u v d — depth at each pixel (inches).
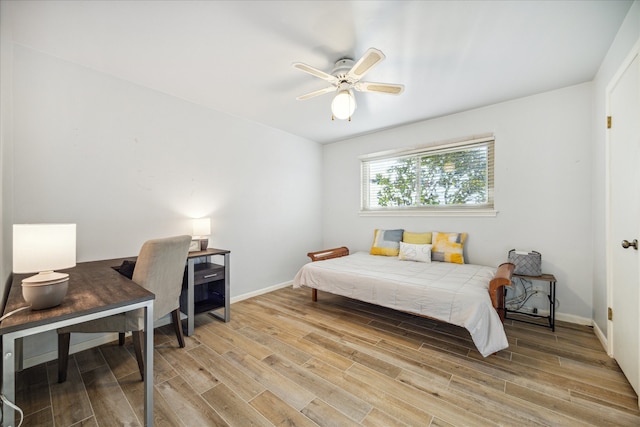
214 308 103.5
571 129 101.8
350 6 60.9
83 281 61.1
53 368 74.1
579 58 82.3
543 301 107.1
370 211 162.2
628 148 65.6
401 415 56.4
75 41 73.5
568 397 60.8
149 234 100.8
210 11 62.6
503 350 82.0
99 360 78.2
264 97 110.3
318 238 181.6
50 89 79.4
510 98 112.1
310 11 62.5
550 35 71.0
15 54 73.4
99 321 66.4
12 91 72.2
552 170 105.9
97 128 88.4
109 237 91.0
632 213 63.0
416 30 69.1
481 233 123.0
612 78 75.0
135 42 74.2
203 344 87.4
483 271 106.7
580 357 77.2
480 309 76.7
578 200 101.0
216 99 112.3
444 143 132.0
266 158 146.5
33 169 76.2
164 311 75.6
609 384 64.9
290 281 160.4
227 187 127.5
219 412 57.4
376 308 121.0
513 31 69.5
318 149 181.9
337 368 73.7
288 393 63.4
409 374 70.6
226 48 77.0
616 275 72.8
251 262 138.6
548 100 106.0
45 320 40.3
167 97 106.1
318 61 83.4
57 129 80.5
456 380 67.8
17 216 73.5
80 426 54.1
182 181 110.8
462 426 53.3
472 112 123.6
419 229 142.5
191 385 66.5
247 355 80.6
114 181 92.2
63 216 81.7
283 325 102.2
